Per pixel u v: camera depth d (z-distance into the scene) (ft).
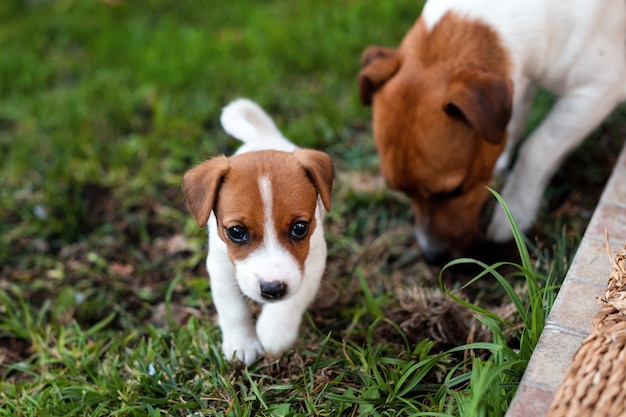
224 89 5.42
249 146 3.68
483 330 3.65
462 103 3.67
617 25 3.96
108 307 4.16
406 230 4.33
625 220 3.61
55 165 4.85
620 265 3.18
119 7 6.78
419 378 3.37
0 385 3.72
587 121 3.99
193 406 3.44
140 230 4.52
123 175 4.80
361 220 4.42
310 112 5.06
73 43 6.45
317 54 5.65
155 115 5.20
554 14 3.91
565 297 3.31
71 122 5.16
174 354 3.69
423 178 3.84
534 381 3.06
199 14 6.57
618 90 3.98
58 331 4.01
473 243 4.10
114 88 5.50
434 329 3.71
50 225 4.55
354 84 5.32
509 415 2.99
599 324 3.02
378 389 3.38
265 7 6.54
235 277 3.46
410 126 3.78
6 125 5.48
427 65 3.84
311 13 6.23
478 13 3.87
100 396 3.55
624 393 2.85
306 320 3.83
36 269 4.38
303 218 3.24
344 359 3.56
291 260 3.22
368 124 4.99
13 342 4.03
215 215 3.32
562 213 4.23
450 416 3.10
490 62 3.84
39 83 5.78
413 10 6.07
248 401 3.43
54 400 3.59
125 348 3.85
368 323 3.82
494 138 3.67
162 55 5.83
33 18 6.77
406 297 3.84
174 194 4.72
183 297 4.16
